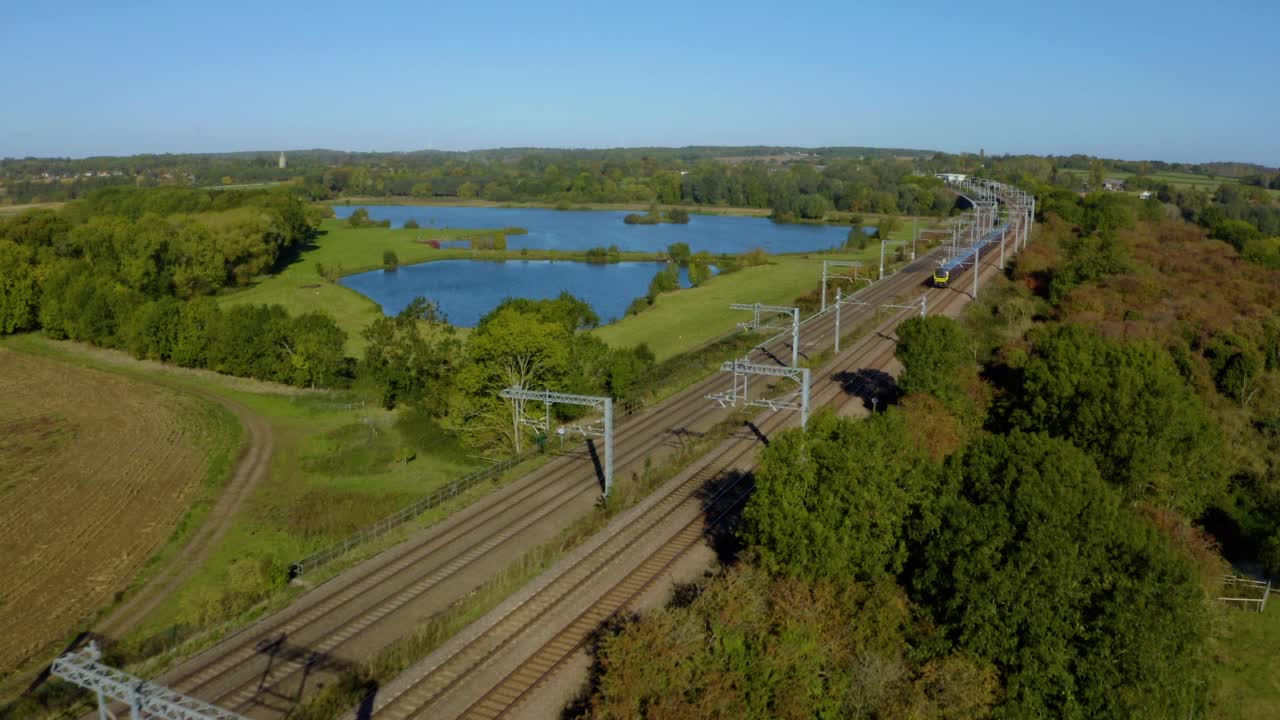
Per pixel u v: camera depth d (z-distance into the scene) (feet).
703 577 167.22
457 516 202.18
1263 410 262.06
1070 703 121.60
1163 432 195.31
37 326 439.63
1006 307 358.02
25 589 177.06
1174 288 350.43
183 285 496.23
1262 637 160.35
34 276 431.84
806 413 213.87
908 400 234.79
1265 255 414.41
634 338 408.87
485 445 257.14
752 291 527.81
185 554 192.24
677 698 114.11
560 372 263.29
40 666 147.13
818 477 152.15
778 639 127.03
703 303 492.13
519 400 243.81
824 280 366.43
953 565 133.80
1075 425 201.98
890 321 391.45
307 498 222.07
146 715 126.72
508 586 164.04
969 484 147.64
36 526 207.62
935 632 132.57
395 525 198.29
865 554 146.82
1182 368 268.82
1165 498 197.77
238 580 170.09
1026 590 124.67
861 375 312.50
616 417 278.67
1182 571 130.31
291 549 193.26
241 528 205.46
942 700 121.60
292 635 150.30
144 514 214.69
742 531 167.94
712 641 126.82
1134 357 215.92
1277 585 178.70
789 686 120.78
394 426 279.49
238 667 139.85
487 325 274.36
